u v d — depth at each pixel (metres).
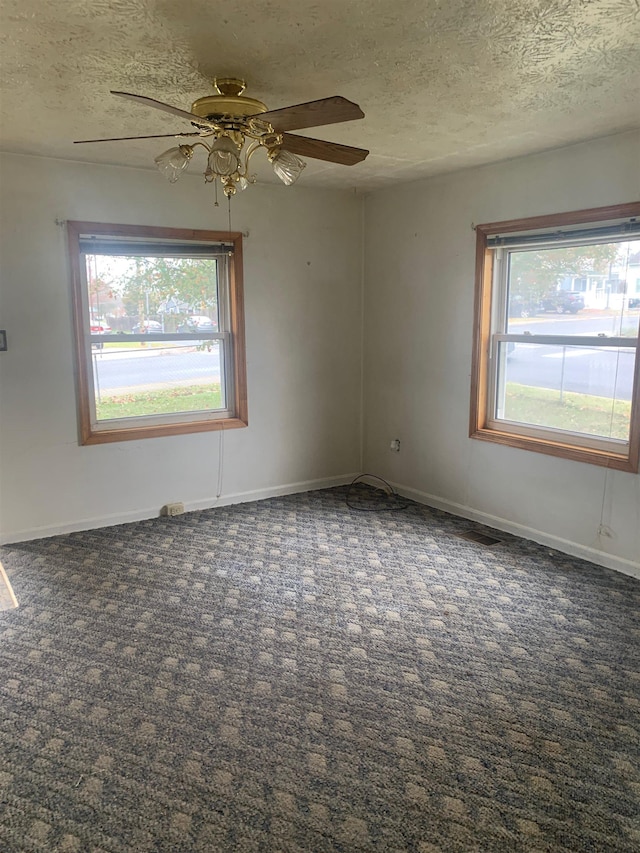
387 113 2.79
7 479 3.80
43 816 1.81
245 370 4.54
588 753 2.06
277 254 4.54
